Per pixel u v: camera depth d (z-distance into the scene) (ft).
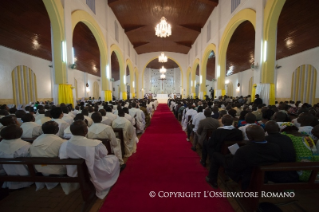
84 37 35.01
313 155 5.73
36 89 35.37
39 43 30.94
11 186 7.01
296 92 32.78
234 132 7.67
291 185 5.40
